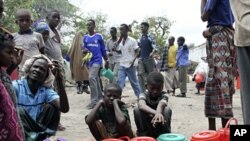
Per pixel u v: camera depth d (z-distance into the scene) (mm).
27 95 3760
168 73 11430
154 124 3838
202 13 4641
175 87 11516
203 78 12320
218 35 4527
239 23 2602
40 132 3652
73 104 8961
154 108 4227
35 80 3740
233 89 4637
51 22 5973
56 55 5809
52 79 4027
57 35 5992
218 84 4512
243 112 2672
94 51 8195
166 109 4066
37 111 3770
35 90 3812
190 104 9000
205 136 3164
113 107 4082
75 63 9969
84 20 22281
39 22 5770
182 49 11242
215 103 4547
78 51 9875
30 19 5156
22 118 3580
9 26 11852
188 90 14211
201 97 11195
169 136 3281
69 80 13133
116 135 4062
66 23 21906
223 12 4555
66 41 20703
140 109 4090
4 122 2311
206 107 4645
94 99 8164
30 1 13164
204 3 4750
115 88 4098
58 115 3816
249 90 2607
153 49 9750
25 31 5137
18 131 2379
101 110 4129
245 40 2572
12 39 2744
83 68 9977
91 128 4051
